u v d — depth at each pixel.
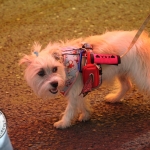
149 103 2.38
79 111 2.31
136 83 2.25
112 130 2.22
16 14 3.42
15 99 2.48
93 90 2.37
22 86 2.57
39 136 2.21
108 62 2.15
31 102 2.44
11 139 2.21
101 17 3.28
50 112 2.37
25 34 3.12
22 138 2.21
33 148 2.15
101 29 3.10
